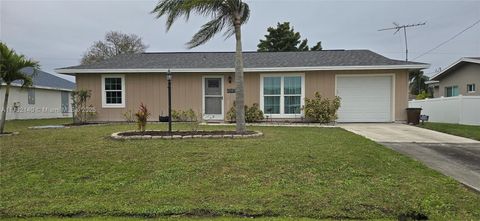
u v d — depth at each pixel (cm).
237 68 865
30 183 455
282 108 1423
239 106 862
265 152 619
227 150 638
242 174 490
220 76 1442
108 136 838
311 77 1406
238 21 870
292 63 1445
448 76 2173
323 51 1672
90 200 395
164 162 550
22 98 2152
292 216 350
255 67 1395
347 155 598
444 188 433
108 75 1455
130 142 734
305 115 1371
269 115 1424
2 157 588
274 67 1383
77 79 1467
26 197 406
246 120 1385
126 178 475
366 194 409
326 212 357
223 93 1443
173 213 357
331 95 1399
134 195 410
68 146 693
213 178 473
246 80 1436
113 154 607
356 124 1305
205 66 1448
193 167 521
